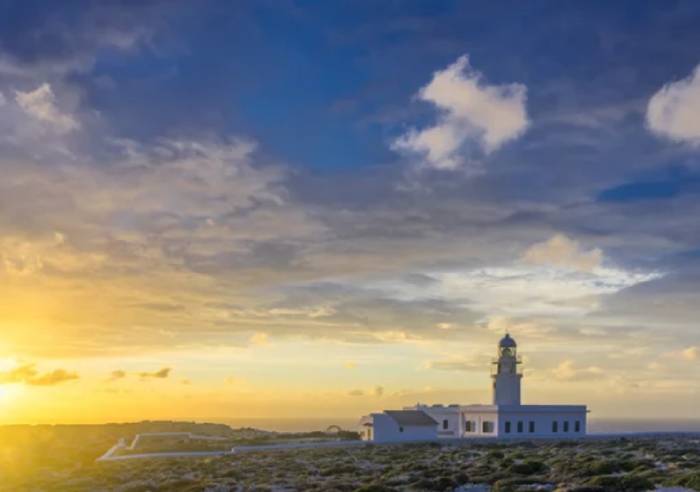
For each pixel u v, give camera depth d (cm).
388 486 4447
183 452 9506
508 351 10500
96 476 6862
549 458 5947
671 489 3794
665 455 5953
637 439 8994
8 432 15775
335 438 10888
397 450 7850
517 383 10419
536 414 9538
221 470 6438
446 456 6650
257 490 4725
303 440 10600
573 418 9688
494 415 9450
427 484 4378
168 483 5519
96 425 18100
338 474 5609
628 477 4081
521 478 4462
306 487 4719
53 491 6003
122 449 10931
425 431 9312
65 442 14300
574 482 4106
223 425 19312
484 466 5350
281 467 6394
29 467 8562
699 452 6328
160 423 19000
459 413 9906
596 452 6588
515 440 8806
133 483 5869
